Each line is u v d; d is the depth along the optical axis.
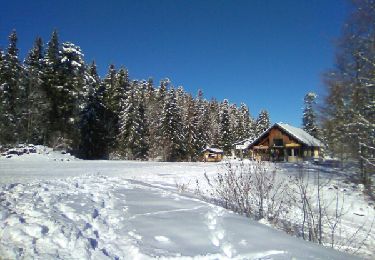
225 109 81.81
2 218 6.52
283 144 56.44
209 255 6.05
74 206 8.09
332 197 17.20
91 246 5.95
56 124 45.19
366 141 21.67
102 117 48.88
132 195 10.05
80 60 47.28
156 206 8.83
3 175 17.02
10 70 44.91
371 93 21.97
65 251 5.62
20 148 35.72
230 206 10.83
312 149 57.69
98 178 14.18
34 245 5.63
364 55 22.17
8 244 5.51
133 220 7.55
